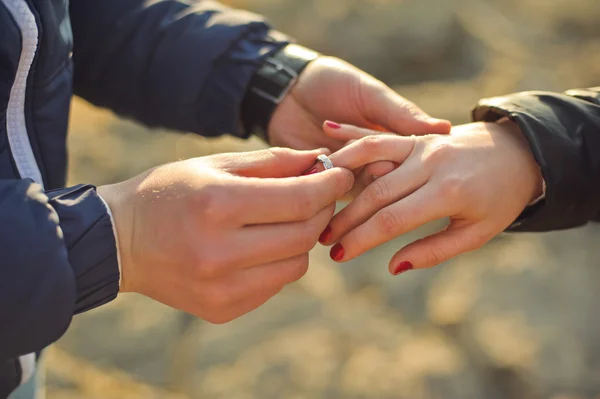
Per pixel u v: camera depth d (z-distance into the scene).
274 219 0.57
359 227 0.63
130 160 1.51
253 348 1.11
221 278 0.56
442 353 1.07
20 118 0.60
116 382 1.09
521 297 1.13
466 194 0.63
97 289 0.55
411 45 2.00
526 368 1.03
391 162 0.66
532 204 0.65
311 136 0.75
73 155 1.50
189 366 1.11
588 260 1.18
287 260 0.58
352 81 0.72
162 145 1.57
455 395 1.01
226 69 0.74
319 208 0.58
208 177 0.56
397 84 1.95
